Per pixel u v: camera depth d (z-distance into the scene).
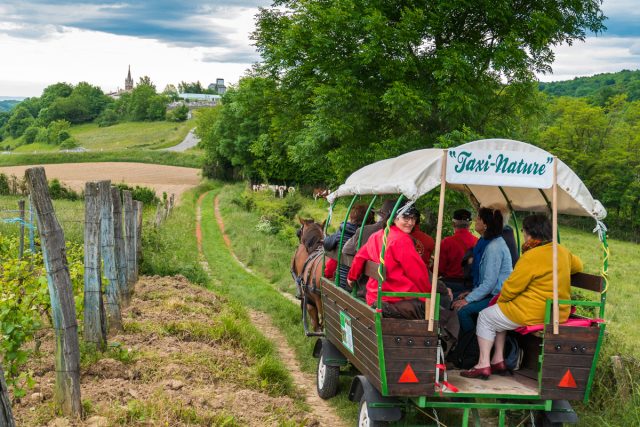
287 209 37.41
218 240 28.92
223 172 77.44
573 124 59.97
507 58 14.72
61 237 5.97
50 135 199.38
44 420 5.77
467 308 6.68
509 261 6.66
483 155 5.68
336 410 7.77
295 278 11.80
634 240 52.06
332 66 16.48
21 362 6.16
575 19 16.08
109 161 102.25
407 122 16.34
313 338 11.38
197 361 8.23
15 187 45.00
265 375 8.41
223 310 12.46
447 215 15.16
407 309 5.80
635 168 55.69
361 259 6.56
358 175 8.27
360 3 15.83
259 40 22.58
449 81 14.96
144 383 7.16
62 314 5.92
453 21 15.95
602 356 7.87
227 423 6.26
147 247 18.89
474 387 5.83
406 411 6.00
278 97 22.50
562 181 5.86
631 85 114.25
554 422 6.00
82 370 7.20
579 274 6.39
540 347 6.03
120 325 9.25
